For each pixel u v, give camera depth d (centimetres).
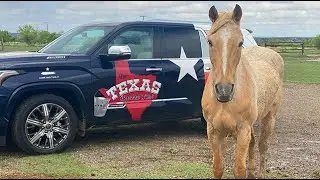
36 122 742
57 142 760
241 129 538
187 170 662
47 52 847
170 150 790
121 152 778
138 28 842
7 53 827
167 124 1041
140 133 941
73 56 780
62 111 760
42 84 743
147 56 838
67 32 914
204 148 814
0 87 717
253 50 727
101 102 789
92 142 852
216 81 485
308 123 1095
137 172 652
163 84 843
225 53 482
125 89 807
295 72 2481
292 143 870
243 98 529
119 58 800
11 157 741
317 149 820
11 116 736
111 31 820
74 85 766
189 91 872
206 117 552
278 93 697
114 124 816
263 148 688
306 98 1552
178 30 882
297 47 4266
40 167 673
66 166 680
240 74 532
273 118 695
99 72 786
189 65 870
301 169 689
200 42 900
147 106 826
